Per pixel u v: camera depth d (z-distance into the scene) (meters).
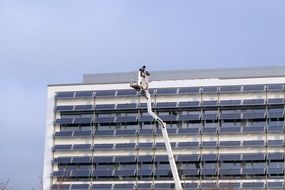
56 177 110.38
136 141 110.25
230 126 108.56
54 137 114.12
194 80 112.69
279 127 106.69
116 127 112.38
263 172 104.06
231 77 113.12
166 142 67.81
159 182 106.19
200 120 109.44
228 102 109.56
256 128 107.19
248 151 106.31
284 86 109.38
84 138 112.75
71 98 115.62
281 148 105.75
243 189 102.69
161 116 110.94
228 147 106.94
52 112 115.81
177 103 110.81
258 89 109.69
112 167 109.94
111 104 113.56
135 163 108.88
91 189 108.12
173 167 66.88
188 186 98.62
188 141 108.31
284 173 103.69
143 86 69.19
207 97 110.88
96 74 120.81
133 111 112.44
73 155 112.19
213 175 103.94
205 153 107.12
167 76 117.81
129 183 107.44
